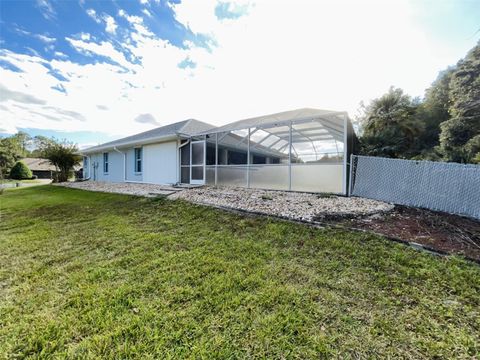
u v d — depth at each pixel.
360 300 2.43
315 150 12.62
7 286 2.80
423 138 16.06
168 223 5.30
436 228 4.43
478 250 3.53
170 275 2.96
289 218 5.08
